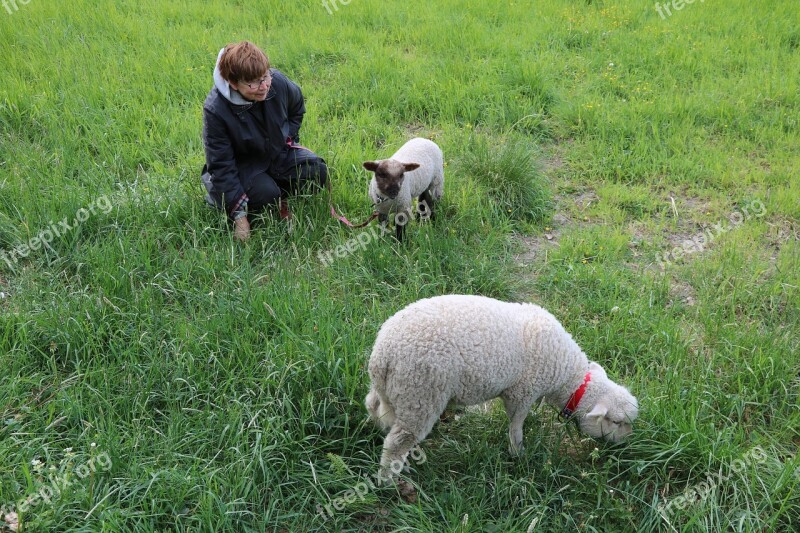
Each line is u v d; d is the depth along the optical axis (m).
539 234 5.86
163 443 3.62
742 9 10.47
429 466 3.75
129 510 3.26
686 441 3.80
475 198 5.93
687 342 4.57
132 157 6.27
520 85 8.00
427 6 10.16
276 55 8.39
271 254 5.11
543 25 9.64
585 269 5.29
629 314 4.82
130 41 8.61
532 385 3.70
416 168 5.07
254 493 3.44
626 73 8.54
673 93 8.16
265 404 3.80
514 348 3.61
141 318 4.39
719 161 6.87
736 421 4.13
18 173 5.77
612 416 3.72
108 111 6.84
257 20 9.36
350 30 9.16
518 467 3.75
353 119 7.17
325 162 6.05
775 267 5.41
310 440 3.82
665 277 5.14
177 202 5.45
